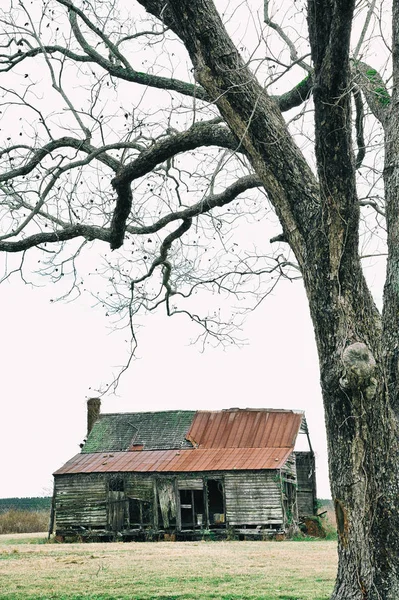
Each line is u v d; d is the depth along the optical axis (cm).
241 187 1226
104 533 4097
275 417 4416
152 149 1112
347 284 872
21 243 1259
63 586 1803
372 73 1135
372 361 834
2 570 2258
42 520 5516
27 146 1269
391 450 841
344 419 852
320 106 832
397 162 929
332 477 872
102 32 1251
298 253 923
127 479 4141
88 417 4769
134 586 1772
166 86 1258
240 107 935
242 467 3972
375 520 834
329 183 856
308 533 4238
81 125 1234
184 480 4059
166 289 1516
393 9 977
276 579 1867
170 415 4572
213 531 3962
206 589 1686
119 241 1255
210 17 937
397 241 904
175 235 1421
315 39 820
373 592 824
